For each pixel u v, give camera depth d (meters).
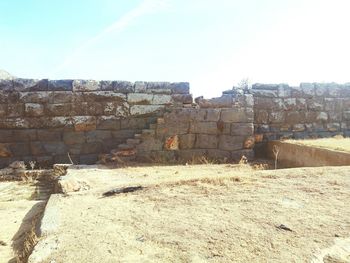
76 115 9.45
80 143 9.48
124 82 9.80
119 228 3.08
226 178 4.81
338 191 3.98
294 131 11.05
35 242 2.87
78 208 3.81
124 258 2.44
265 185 4.39
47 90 9.31
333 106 11.57
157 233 2.89
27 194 6.54
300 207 3.44
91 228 3.10
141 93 9.89
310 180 4.55
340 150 6.93
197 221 3.14
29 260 2.47
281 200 3.70
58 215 3.53
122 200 4.10
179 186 4.56
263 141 10.66
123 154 9.17
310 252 2.42
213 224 3.04
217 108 9.59
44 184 7.51
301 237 2.69
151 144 9.33
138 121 9.86
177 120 9.44
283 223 2.99
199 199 3.89
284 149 9.09
